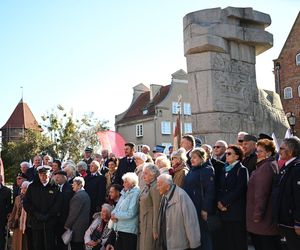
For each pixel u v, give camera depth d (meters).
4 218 10.89
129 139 54.91
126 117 56.44
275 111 13.30
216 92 11.44
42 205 8.80
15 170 48.19
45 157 12.65
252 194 6.29
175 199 6.54
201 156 7.09
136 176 7.66
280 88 53.41
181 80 52.69
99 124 50.50
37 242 8.74
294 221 5.60
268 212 6.09
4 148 52.97
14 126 78.94
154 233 6.82
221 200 6.67
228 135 11.41
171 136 51.00
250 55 12.33
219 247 6.88
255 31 12.12
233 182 6.70
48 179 8.99
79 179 9.04
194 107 11.64
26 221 9.20
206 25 11.51
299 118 51.53
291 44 53.06
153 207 6.93
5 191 11.00
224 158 8.16
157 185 6.77
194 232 6.40
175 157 7.70
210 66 11.46
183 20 12.10
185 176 7.30
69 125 49.66
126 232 7.32
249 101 12.16
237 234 6.63
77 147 48.94
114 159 10.49
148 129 51.91
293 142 5.90
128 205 7.38
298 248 5.63
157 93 54.50
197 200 6.91
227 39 11.74
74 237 8.77
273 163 6.23
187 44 11.75
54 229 8.91
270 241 6.10
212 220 6.68
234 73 11.88
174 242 6.44
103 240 8.02
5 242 11.12
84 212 8.86
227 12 11.77
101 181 9.70
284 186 5.77
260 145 6.41
